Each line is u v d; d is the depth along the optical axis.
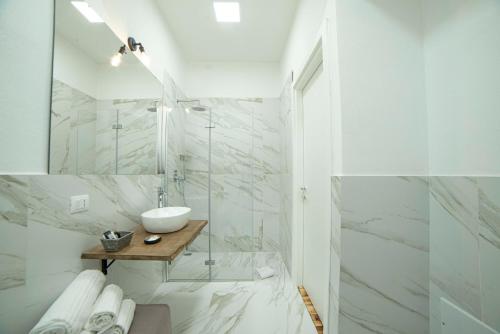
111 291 1.01
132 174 1.53
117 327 0.89
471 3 0.86
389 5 1.08
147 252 1.11
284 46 2.45
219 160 2.62
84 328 0.84
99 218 1.22
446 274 0.97
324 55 1.18
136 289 1.61
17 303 0.79
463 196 0.90
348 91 1.06
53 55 0.93
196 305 1.69
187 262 2.32
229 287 1.94
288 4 1.87
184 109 2.57
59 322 0.76
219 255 2.42
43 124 0.90
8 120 0.78
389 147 1.07
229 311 1.62
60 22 0.96
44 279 0.89
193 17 2.03
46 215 0.90
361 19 1.07
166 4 1.88
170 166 2.18
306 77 1.76
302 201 1.94
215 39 2.35
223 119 2.72
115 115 1.34
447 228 0.96
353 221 1.04
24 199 0.82
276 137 2.76
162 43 1.98
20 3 0.82
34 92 0.86
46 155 0.92
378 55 1.07
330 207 1.14
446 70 0.97
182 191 2.48
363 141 1.06
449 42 0.96
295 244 1.94
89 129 1.14
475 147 0.85
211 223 2.46
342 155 1.05
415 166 1.07
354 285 1.04
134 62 1.51
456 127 0.93
